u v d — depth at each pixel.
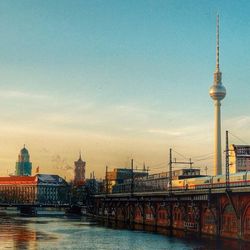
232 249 88.62
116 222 177.00
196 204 124.94
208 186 124.56
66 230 134.88
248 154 195.00
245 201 101.81
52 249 91.00
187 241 103.44
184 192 122.25
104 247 94.00
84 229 139.00
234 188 101.19
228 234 109.38
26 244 99.12
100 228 143.12
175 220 141.25
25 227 147.75
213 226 116.56
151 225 156.75
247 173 106.62
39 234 122.12
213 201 114.56
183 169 155.50
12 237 114.12
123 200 184.12
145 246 95.12
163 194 133.75
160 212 152.88
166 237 112.75
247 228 101.19
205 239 107.19
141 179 187.62
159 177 170.12
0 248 92.25
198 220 124.06
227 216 110.44
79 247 94.12
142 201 166.75
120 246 95.38
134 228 142.62
